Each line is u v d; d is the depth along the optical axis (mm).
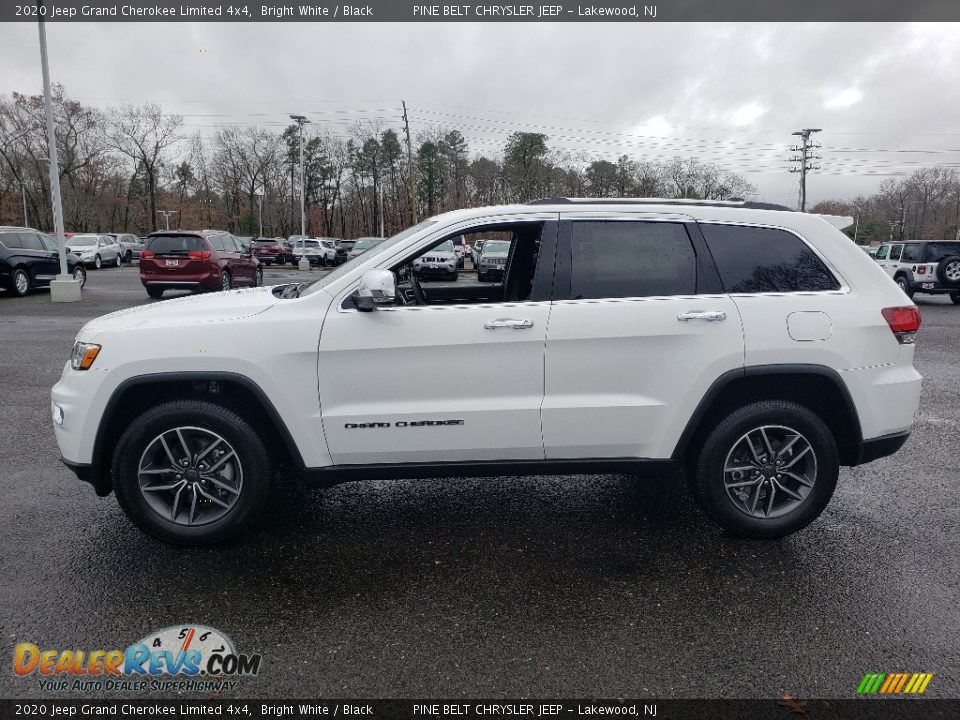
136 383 3357
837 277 3561
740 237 3580
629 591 3170
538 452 3510
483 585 3227
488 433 3449
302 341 3363
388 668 2611
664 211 3592
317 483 3516
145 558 3473
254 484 3510
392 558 3502
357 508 4164
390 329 3379
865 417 3516
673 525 3920
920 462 5047
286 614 2975
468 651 2713
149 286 15414
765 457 3607
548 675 2566
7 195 63156
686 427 3480
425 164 69375
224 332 3369
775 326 3436
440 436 3445
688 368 3422
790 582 3252
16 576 3271
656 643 2766
